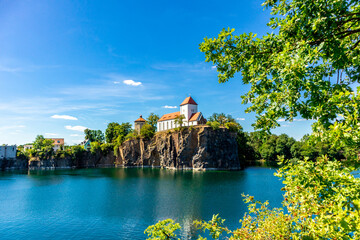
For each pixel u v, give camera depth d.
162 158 119.94
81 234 28.19
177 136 112.44
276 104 4.75
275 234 6.64
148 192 52.16
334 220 4.16
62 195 51.16
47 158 137.12
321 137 4.24
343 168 4.53
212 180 67.62
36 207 40.91
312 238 4.61
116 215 35.09
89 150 149.25
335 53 4.38
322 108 4.24
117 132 154.38
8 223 32.50
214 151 102.69
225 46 6.39
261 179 66.75
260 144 137.75
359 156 4.43
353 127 3.68
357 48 5.19
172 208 37.78
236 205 38.12
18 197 49.62
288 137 124.94
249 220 8.27
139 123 150.38
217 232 7.92
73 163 139.25
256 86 5.71
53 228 30.31
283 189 6.12
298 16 4.91
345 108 4.00
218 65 6.75
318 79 4.31
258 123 5.45
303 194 5.27
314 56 4.16
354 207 4.01
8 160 135.75
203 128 104.38
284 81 4.39
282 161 5.36
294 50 4.61
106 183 68.19
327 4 4.39
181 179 72.56
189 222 30.83
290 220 6.59
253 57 5.88
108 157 146.62
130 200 44.72
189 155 108.00
